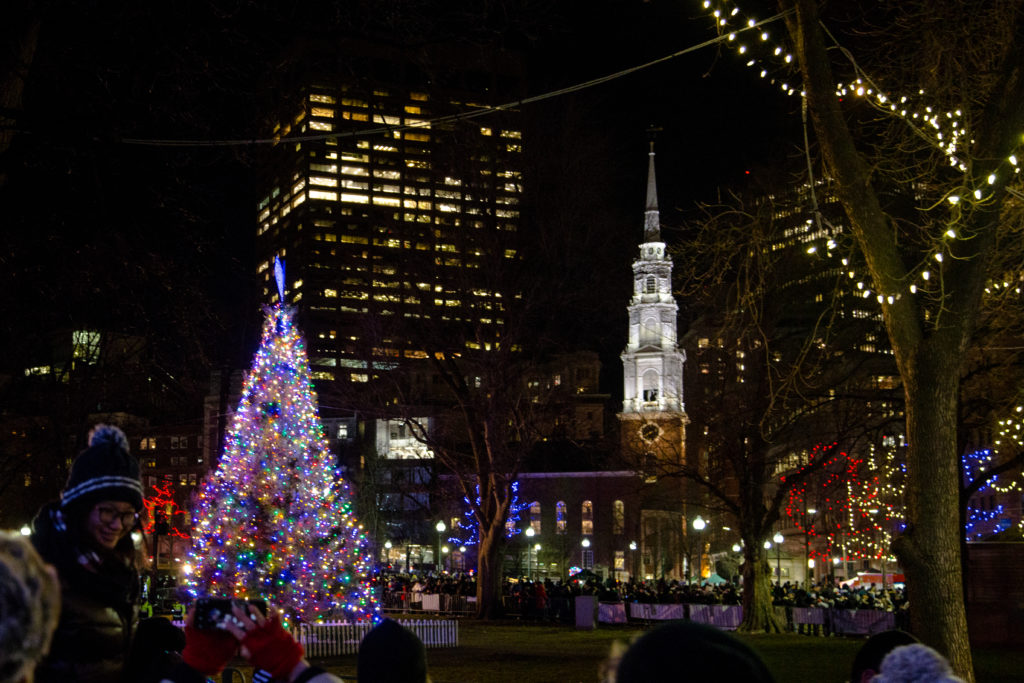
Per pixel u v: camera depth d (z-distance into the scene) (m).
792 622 38.75
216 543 26.48
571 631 37.00
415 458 78.12
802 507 58.72
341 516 28.30
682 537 78.50
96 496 4.30
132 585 4.52
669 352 92.81
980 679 20.02
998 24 14.20
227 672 11.47
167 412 33.31
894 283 12.56
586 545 107.75
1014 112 12.14
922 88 15.75
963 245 12.38
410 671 3.60
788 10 13.26
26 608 1.97
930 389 12.37
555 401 43.00
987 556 27.78
